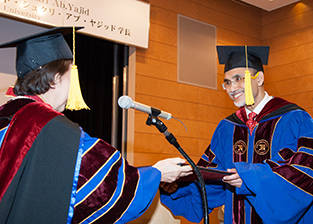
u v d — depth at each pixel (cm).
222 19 702
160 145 571
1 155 124
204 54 658
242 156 219
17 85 144
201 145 618
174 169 156
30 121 129
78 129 137
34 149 125
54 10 476
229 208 212
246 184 174
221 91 667
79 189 129
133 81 564
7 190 117
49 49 148
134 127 552
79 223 131
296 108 208
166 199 216
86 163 133
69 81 151
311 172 179
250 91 213
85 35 510
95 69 543
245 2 723
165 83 599
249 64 224
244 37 726
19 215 117
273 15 748
